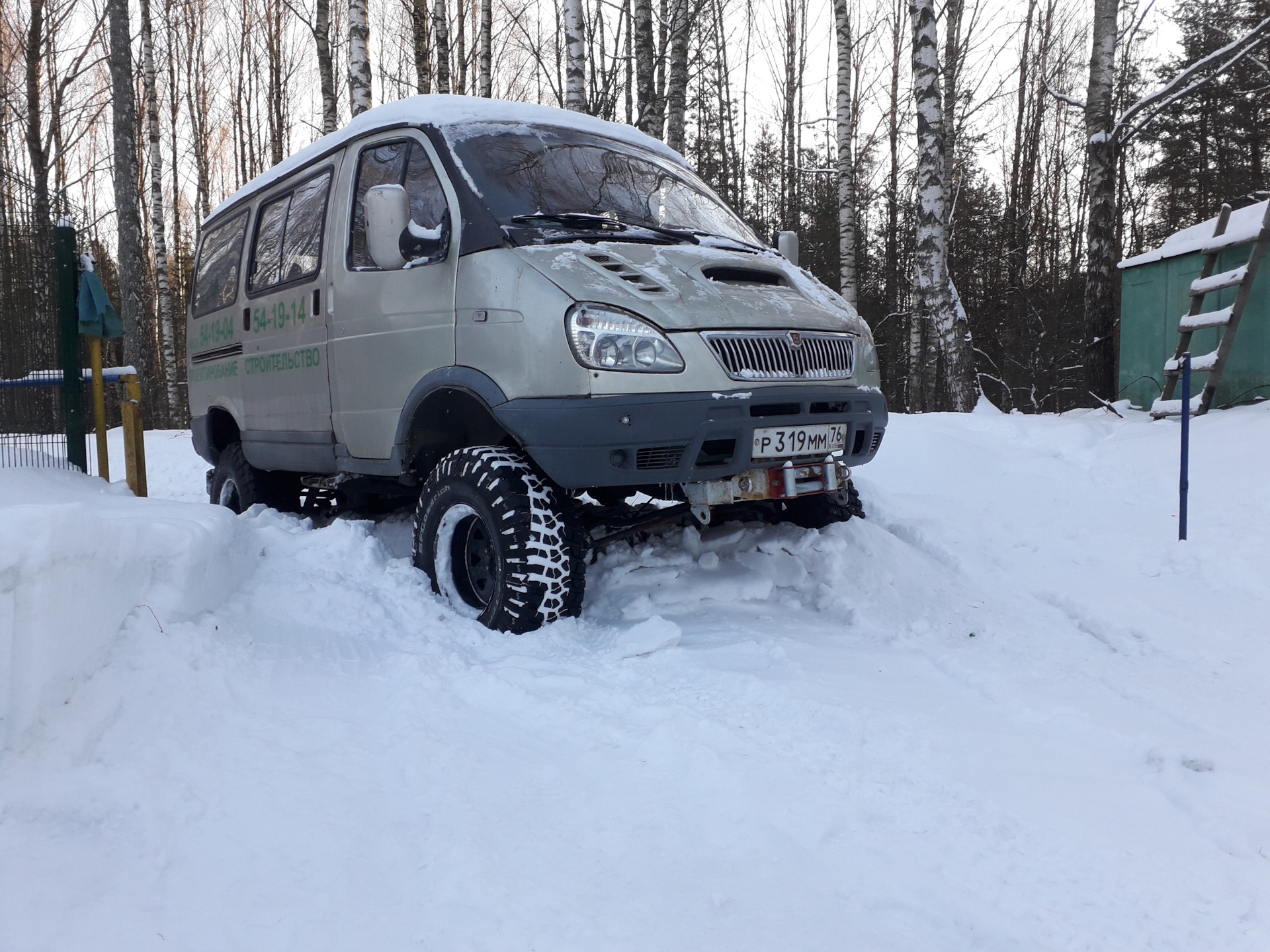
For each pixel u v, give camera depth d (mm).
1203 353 8133
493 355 3623
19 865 1793
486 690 2906
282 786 2193
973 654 3506
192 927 1641
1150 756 2463
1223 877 1837
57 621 2320
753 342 3590
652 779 2270
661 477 3416
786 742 2469
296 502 6066
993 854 1918
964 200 23953
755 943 1606
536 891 1759
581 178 4332
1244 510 5434
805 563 4242
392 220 3803
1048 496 6438
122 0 14727
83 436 5211
